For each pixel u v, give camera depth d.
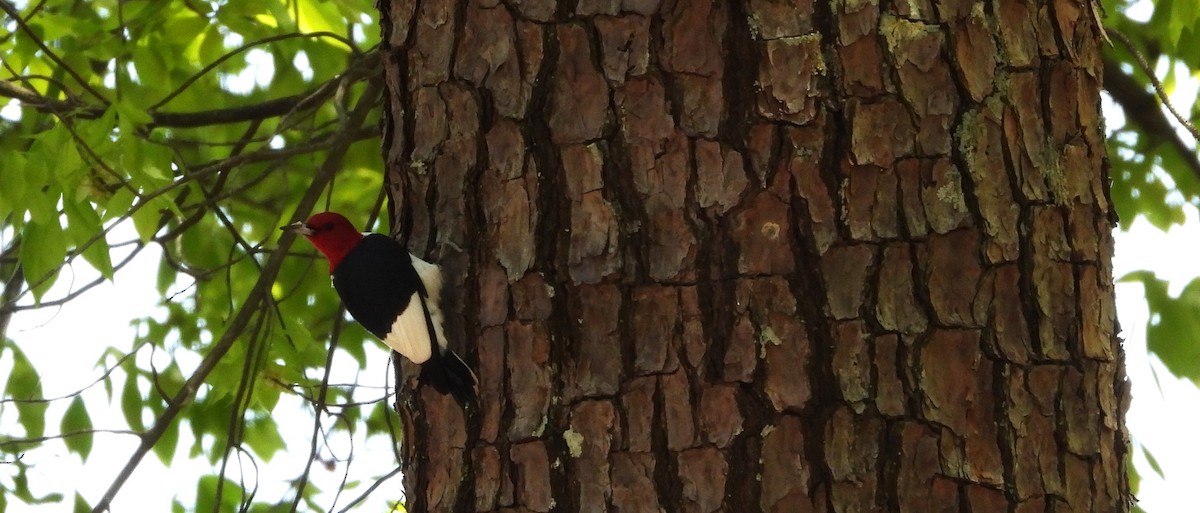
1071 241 5.65
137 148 8.90
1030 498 5.31
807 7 5.62
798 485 5.29
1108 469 5.60
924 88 5.56
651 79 5.68
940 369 5.36
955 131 5.55
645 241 5.60
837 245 5.46
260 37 12.91
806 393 5.36
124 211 8.52
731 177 5.54
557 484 5.59
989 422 5.34
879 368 5.35
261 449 12.75
